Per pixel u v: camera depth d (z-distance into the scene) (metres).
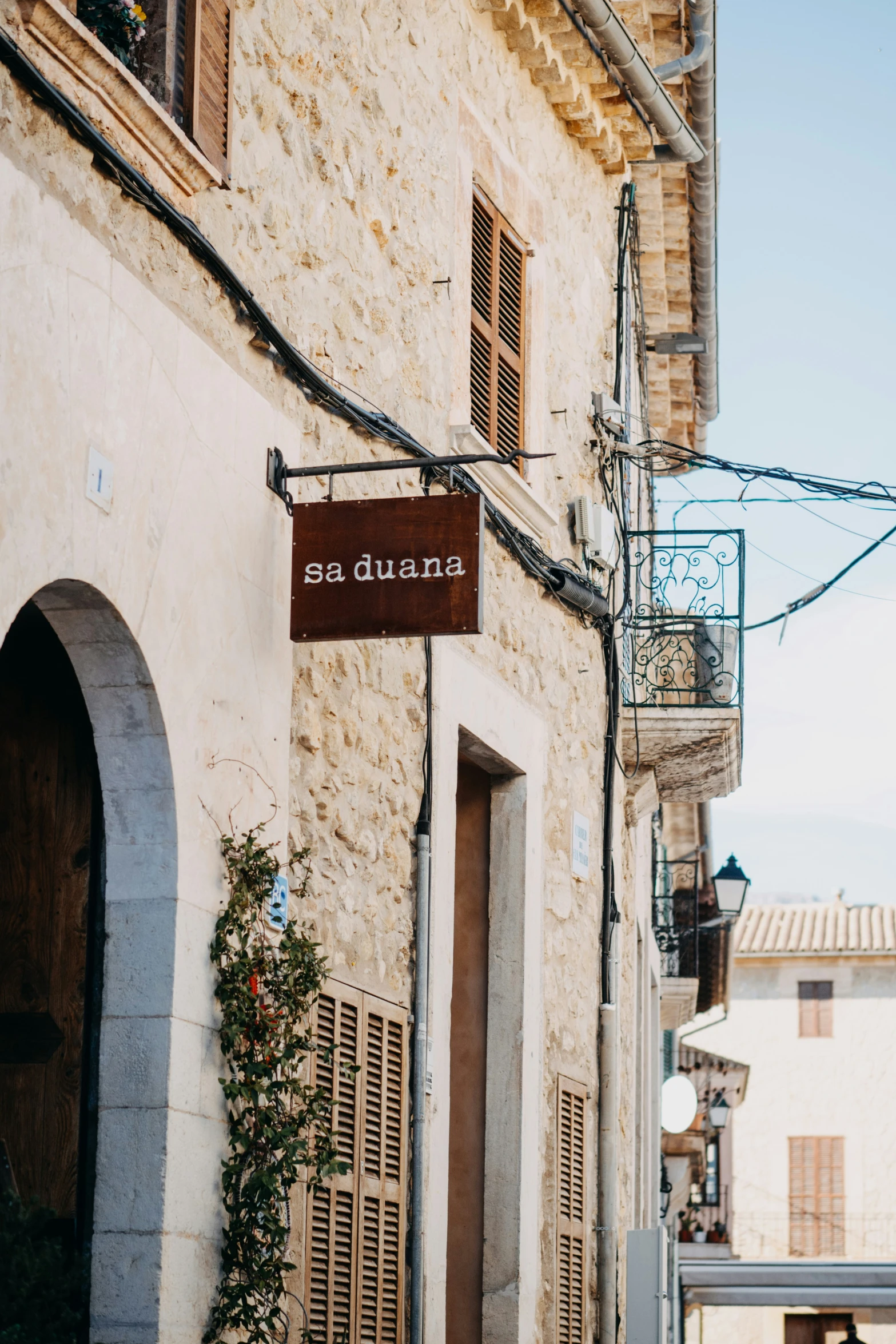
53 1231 5.63
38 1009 5.88
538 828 9.11
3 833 6.11
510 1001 8.75
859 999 41.16
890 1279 18.48
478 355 8.85
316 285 7.09
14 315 4.91
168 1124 5.44
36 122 5.12
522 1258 8.45
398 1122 7.25
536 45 9.42
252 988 5.88
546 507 9.37
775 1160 40.66
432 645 7.89
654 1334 9.90
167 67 5.84
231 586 6.12
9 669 6.32
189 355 5.93
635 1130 11.67
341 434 7.16
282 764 6.41
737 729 10.84
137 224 5.68
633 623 11.10
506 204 9.31
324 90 7.27
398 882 7.46
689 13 11.35
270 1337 6.00
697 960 19.52
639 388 13.52
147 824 5.66
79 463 5.21
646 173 12.65
